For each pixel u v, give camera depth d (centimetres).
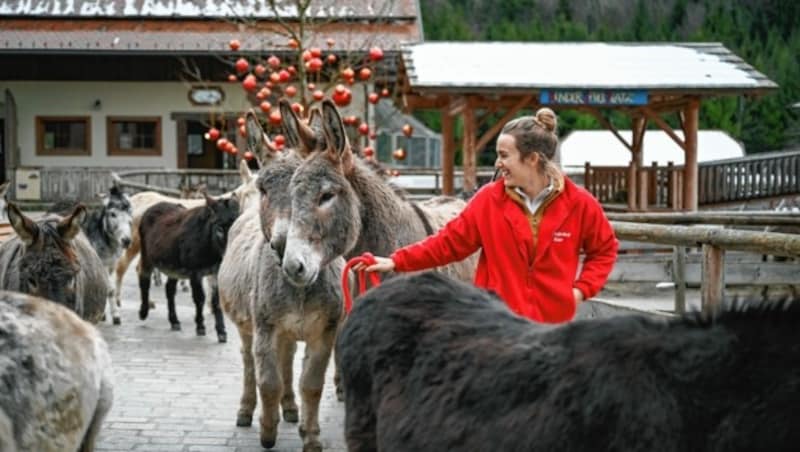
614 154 2725
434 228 571
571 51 1831
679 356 229
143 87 3050
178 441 620
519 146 374
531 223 377
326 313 557
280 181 518
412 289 324
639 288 938
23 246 567
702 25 6475
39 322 355
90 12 3108
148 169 2970
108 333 1035
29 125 3061
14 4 3142
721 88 1577
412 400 290
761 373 214
